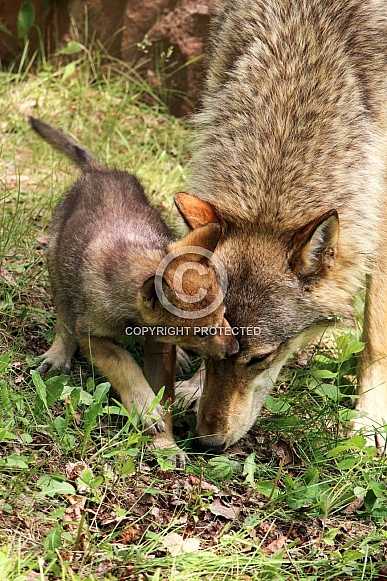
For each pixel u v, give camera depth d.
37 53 8.73
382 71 5.01
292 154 4.71
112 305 4.49
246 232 4.62
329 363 5.42
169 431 4.57
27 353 5.12
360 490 4.32
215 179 4.81
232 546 3.88
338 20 4.99
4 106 8.05
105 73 8.66
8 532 3.70
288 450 4.77
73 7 8.60
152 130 8.16
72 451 4.26
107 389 4.32
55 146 6.02
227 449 4.71
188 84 8.31
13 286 5.59
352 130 4.82
